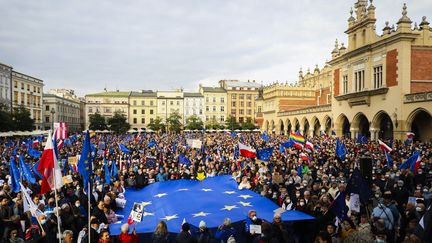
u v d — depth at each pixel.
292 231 12.17
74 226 10.99
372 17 46.31
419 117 43.75
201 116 134.38
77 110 128.62
